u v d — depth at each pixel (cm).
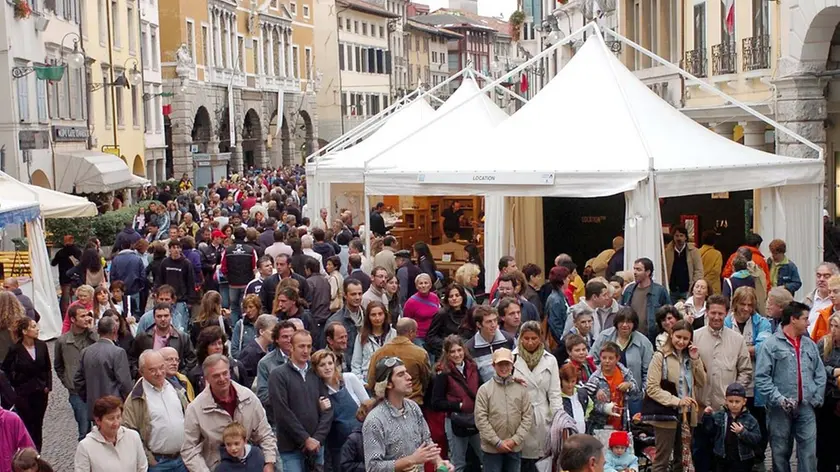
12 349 1341
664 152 1766
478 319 1207
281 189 4616
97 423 991
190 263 2094
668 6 3684
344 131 10331
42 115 3950
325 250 2256
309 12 9500
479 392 1117
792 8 2556
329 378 1123
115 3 5356
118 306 1761
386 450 991
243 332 1466
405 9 12725
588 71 1936
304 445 1096
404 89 12081
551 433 1109
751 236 1777
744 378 1217
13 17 3597
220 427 1038
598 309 1388
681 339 1176
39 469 884
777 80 2622
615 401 1146
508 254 2083
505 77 2080
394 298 1576
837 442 1232
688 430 1165
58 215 2505
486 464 1120
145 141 6012
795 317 1184
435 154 2019
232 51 7906
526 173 1752
